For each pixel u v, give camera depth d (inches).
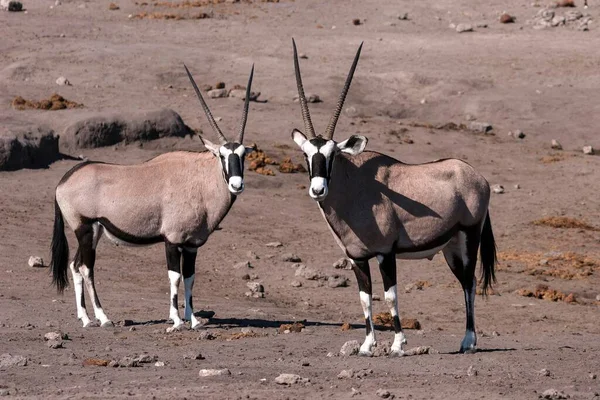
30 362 1419.8
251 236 2888.8
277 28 5812.0
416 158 3799.2
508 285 2497.5
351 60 5182.1
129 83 4576.8
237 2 6441.9
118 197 1827.0
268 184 3405.5
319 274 2512.3
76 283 1852.9
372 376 1299.2
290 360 1453.0
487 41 5634.8
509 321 2134.6
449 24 6023.6
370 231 1460.4
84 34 5452.8
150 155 3508.9
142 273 2436.0
